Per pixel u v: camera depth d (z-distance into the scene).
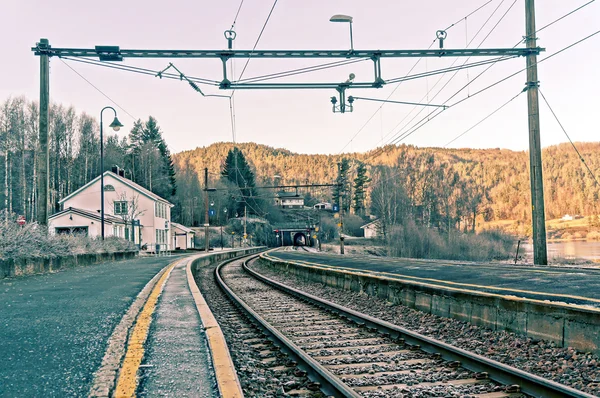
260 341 9.20
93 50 17.09
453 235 68.06
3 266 15.78
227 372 5.15
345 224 138.12
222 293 19.03
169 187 117.00
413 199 91.94
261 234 133.00
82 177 91.00
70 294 11.76
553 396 5.41
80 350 6.01
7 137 66.69
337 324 11.20
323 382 6.14
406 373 6.80
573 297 9.61
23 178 69.19
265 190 150.00
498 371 6.32
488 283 13.48
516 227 123.50
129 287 13.45
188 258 36.41
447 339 9.17
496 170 156.00
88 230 52.34
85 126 94.06
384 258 35.97
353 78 17.56
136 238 62.97
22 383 4.66
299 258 40.34
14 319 8.20
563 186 138.12
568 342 7.62
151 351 6.21
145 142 119.31
